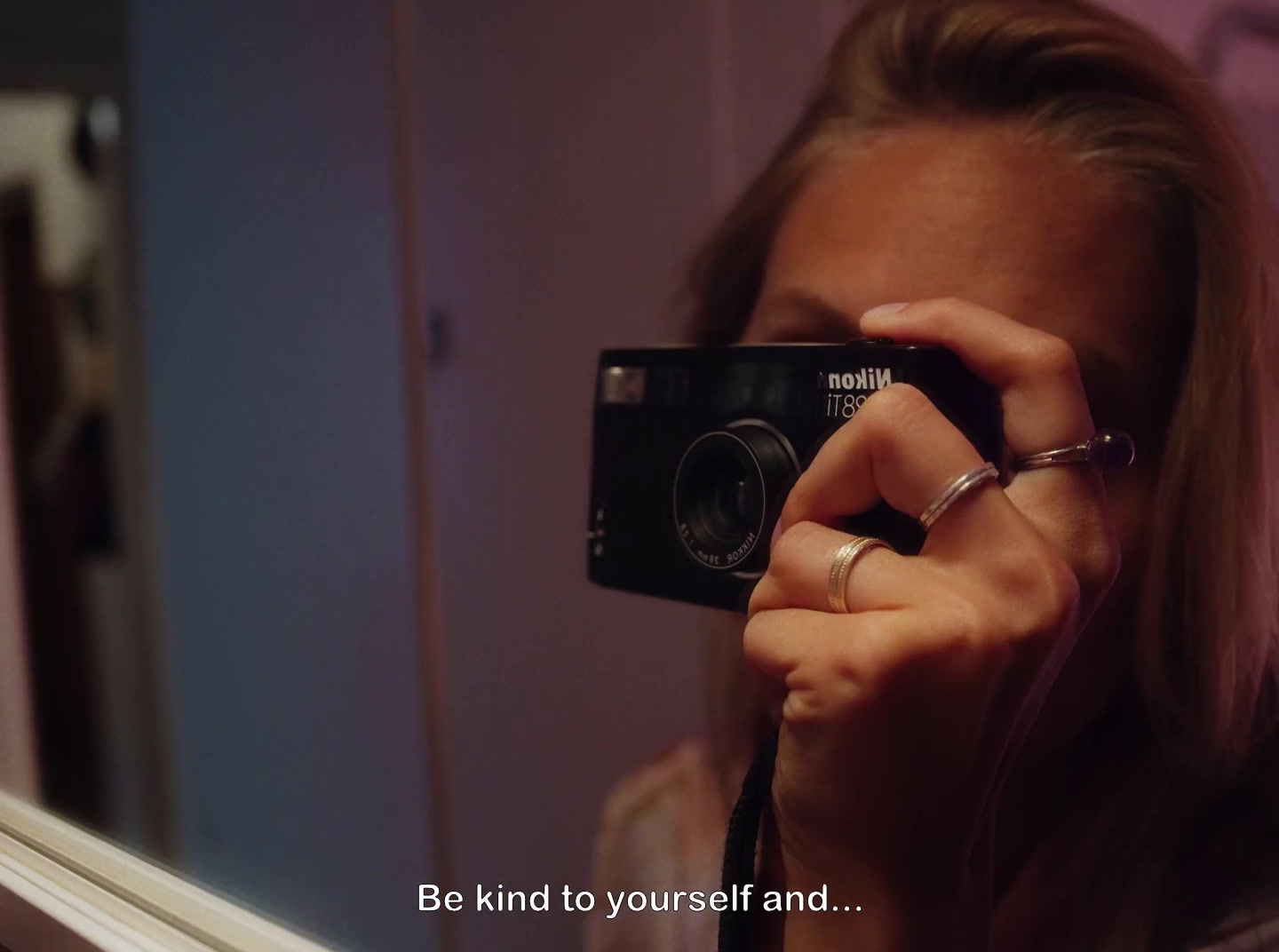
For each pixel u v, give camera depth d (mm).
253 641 1183
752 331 530
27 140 1673
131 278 1378
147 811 1479
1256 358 421
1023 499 365
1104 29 424
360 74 931
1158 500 434
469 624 875
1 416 1031
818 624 354
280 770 1163
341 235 979
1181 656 436
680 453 457
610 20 701
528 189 779
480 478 856
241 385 1142
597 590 758
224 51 1118
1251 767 434
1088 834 458
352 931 1011
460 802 897
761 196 541
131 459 1472
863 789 348
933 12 460
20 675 982
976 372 380
